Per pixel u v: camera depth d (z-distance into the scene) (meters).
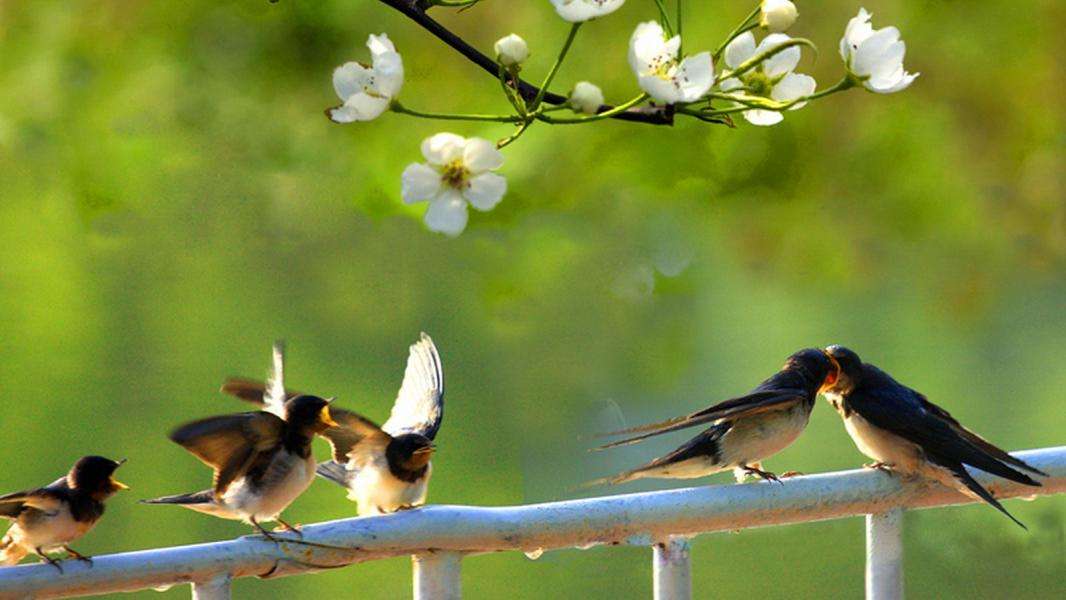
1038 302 25.61
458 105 11.71
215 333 29.30
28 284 29.77
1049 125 15.35
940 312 17.52
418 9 5.21
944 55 14.80
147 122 11.94
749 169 11.65
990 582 16.33
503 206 10.80
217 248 27.81
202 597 4.41
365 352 28.22
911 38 14.53
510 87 5.01
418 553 4.60
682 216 12.54
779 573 19.83
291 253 27.67
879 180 14.35
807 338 26.97
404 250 27.17
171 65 12.13
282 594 19.83
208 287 29.62
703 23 12.53
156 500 6.17
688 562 4.91
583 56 12.16
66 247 29.38
